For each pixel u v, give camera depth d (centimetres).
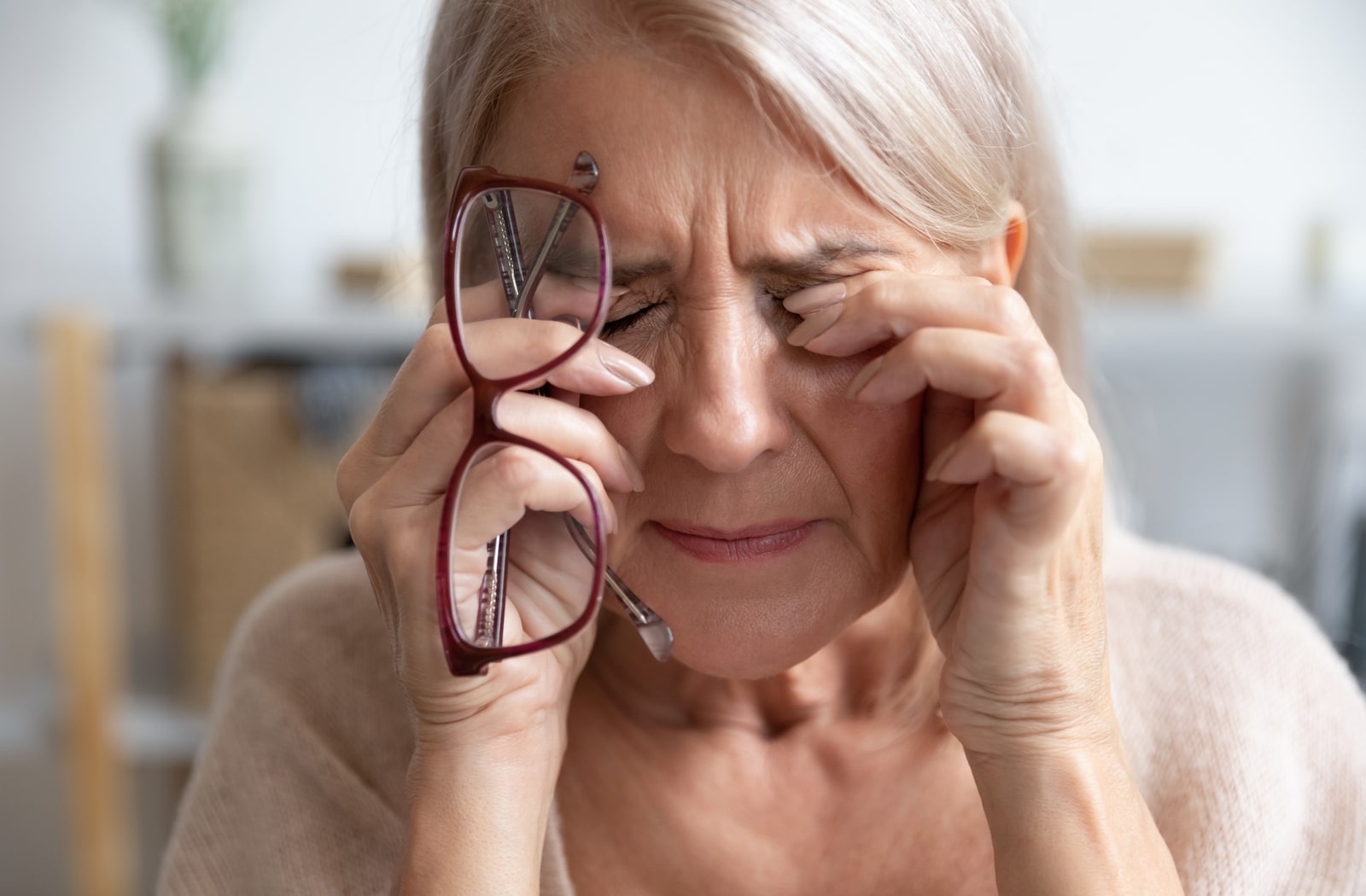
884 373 66
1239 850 85
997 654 69
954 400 71
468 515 68
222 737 96
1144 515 223
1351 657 192
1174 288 190
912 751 85
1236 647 94
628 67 65
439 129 85
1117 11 209
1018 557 66
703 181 65
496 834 73
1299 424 219
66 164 220
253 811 92
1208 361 219
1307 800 90
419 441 69
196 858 92
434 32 83
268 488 192
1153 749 90
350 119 219
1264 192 212
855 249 68
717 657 75
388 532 70
